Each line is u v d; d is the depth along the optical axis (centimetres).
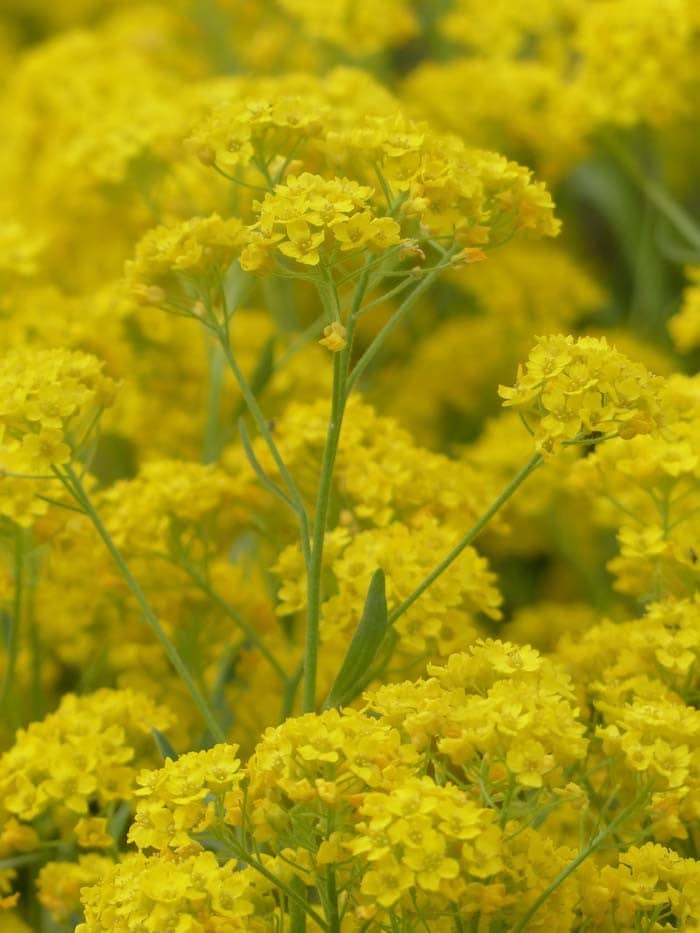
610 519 53
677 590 49
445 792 42
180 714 51
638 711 44
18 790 47
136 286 47
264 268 45
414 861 41
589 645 48
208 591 50
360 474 50
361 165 47
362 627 45
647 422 44
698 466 48
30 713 53
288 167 47
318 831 42
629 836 44
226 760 43
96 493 52
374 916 42
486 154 47
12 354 48
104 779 47
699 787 43
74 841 49
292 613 51
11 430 46
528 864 43
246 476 51
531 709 42
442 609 47
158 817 43
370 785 42
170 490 50
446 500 50
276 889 44
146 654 51
